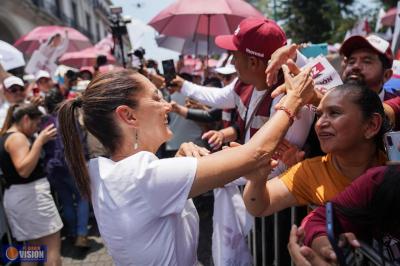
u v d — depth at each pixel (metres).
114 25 4.25
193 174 1.08
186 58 10.71
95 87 1.20
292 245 1.09
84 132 2.37
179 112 3.48
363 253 0.94
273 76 1.58
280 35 1.85
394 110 1.71
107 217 1.14
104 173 1.16
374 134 1.28
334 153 1.33
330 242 0.94
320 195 1.38
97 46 8.82
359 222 0.97
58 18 21.42
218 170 1.09
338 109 1.26
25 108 2.73
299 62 1.97
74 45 8.20
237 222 1.85
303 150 1.75
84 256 3.53
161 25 5.05
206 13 4.05
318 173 1.43
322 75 1.58
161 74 3.41
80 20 26.59
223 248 1.86
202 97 2.93
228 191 1.84
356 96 1.26
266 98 1.84
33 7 16.86
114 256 1.20
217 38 2.13
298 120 1.61
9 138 2.64
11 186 2.70
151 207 1.10
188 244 1.31
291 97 1.24
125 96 1.17
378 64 1.93
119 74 1.21
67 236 4.03
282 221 2.15
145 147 1.23
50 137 2.64
